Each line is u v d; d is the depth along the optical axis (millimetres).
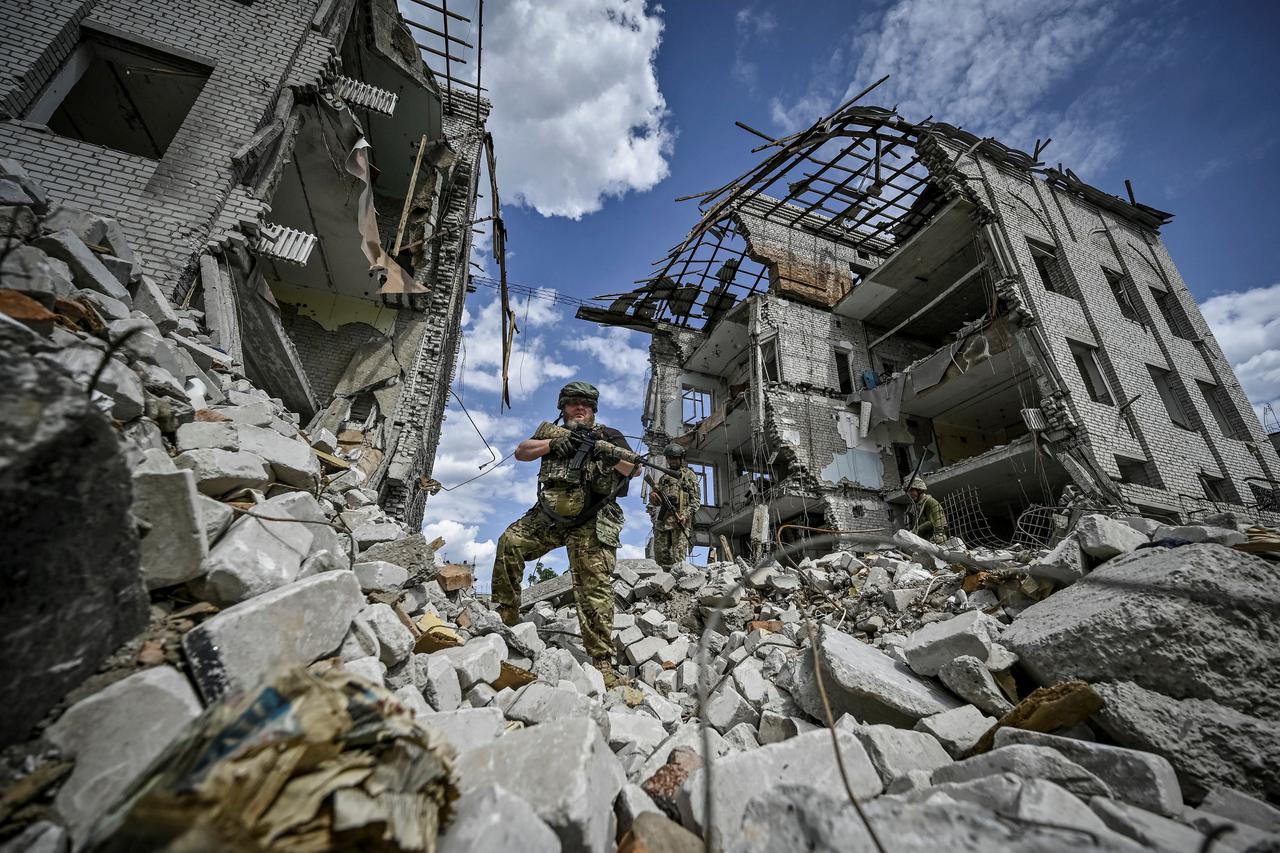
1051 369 10359
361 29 8219
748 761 1307
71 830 795
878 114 12078
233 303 5004
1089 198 13852
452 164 9688
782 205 15250
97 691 1006
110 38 5215
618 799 1258
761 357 14398
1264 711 1474
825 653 2168
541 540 2883
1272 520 10180
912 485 7160
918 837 898
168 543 1287
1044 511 9867
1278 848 924
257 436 2244
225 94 5539
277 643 1206
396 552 2594
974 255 13430
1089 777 1171
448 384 12773
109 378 1492
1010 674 1956
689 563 5840
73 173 4547
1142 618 1684
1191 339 13055
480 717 1436
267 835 581
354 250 8547
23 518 820
